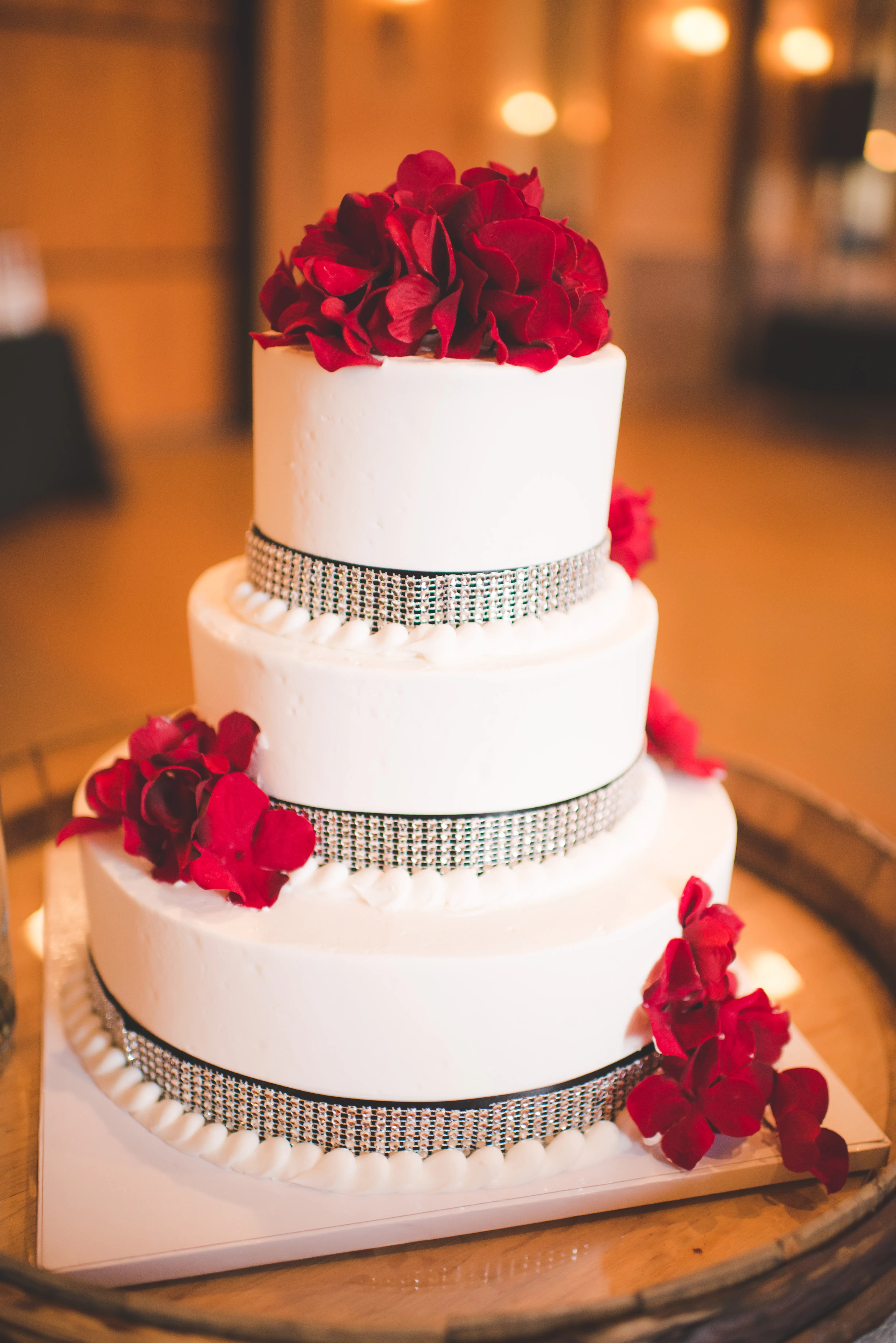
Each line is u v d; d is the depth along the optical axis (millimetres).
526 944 981
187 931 999
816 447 6812
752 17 7328
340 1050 996
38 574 4254
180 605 4016
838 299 8625
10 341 4441
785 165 7992
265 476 1062
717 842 1181
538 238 934
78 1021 1208
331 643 1016
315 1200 1014
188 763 1029
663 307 7668
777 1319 825
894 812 2838
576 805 1080
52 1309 794
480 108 6383
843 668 3746
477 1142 1043
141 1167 1050
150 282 5836
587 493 1043
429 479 960
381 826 1030
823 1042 1320
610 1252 1014
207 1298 951
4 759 1698
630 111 6918
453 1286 970
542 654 1022
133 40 5355
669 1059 1084
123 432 5980
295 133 5770
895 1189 922
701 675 3639
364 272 950
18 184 5219
